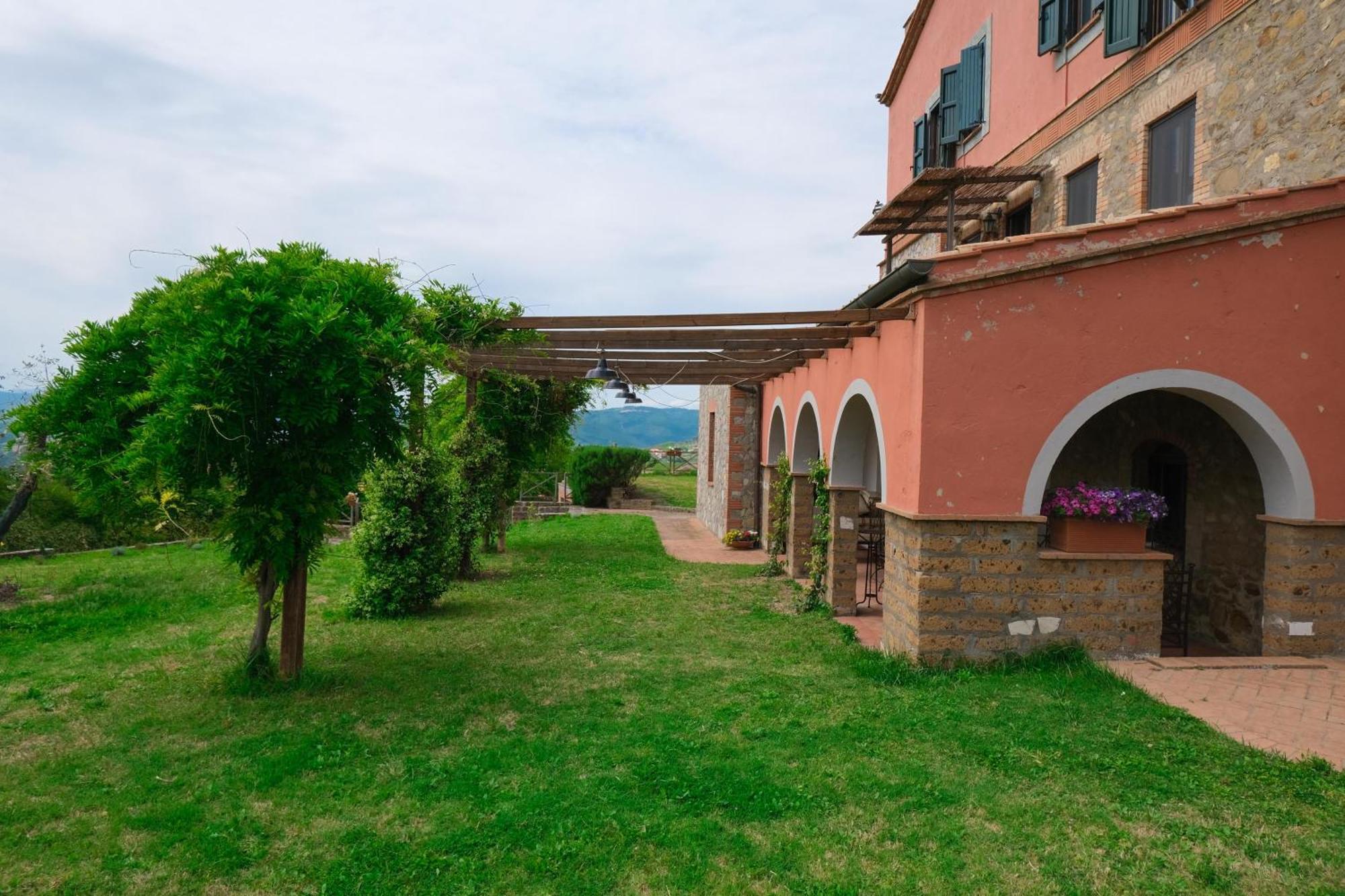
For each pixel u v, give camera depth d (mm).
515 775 4469
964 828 3850
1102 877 3420
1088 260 6402
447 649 7402
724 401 17812
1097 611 6535
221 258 5637
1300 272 6492
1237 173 7117
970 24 12711
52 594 9984
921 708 5586
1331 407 6488
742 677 6500
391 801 4156
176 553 14086
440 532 9203
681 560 14000
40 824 3877
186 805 4051
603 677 6469
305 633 8000
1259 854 3559
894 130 16641
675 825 3855
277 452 5785
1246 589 7617
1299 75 6516
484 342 7566
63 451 6406
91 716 5438
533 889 3332
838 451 9312
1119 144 8656
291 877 3430
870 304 7613
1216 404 6668
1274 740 4824
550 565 12953
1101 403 6457
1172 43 7859
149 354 6047
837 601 9219
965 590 6480
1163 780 4320
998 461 6465
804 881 3404
